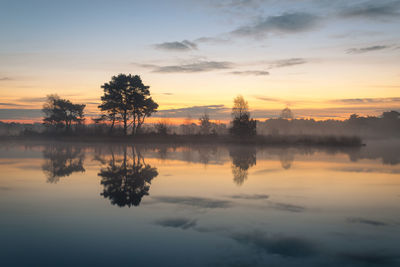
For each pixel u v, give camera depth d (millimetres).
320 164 17406
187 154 24297
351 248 5500
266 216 7375
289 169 15320
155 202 8656
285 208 8070
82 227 6547
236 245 5629
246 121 45781
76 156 22359
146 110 51375
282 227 6609
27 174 13602
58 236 6012
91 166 16438
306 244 5684
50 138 52469
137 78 49938
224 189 10430
